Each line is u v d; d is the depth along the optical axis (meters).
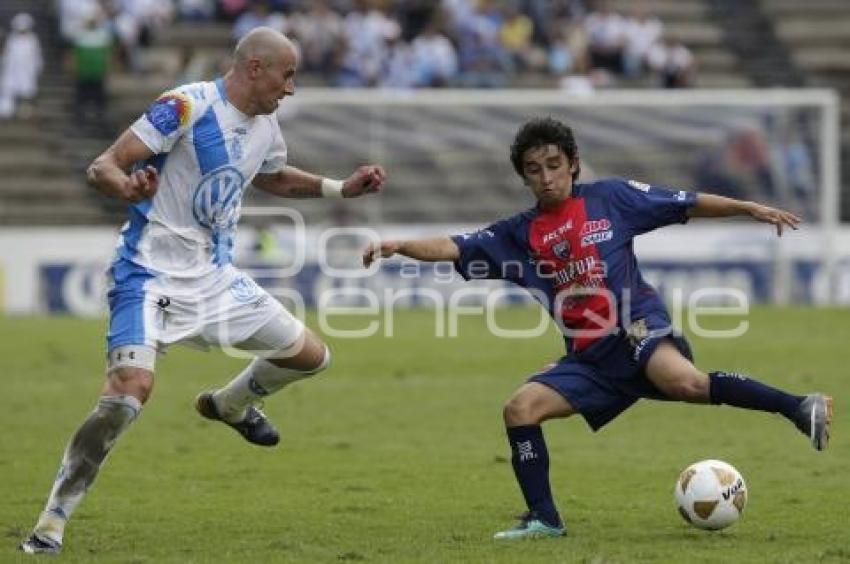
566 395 35.19
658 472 46.50
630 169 119.44
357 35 137.50
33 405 63.22
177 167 34.75
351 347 85.38
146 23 137.62
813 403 33.66
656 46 143.25
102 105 134.12
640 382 35.25
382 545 34.53
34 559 32.34
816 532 36.19
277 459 49.34
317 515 39.09
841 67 149.88
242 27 138.75
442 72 137.25
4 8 143.75
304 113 118.00
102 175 32.62
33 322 100.44
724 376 34.25
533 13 145.50
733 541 34.91
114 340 34.22
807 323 96.12
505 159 118.81
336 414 60.75
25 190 127.50
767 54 150.38
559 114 119.56
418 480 45.12
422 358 80.25
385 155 118.38
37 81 136.38
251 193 110.12
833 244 115.56
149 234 34.88
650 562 32.16
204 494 42.56
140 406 33.66
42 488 43.38
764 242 113.50
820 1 155.25
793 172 118.44
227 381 71.56
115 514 39.25
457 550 33.75
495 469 47.28
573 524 37.41
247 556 33.19
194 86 34.91
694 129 119.62
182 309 35.12
